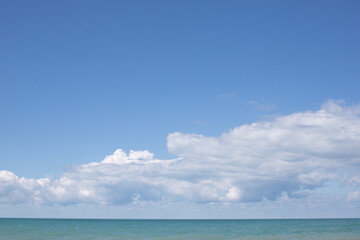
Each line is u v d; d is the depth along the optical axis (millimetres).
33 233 81938
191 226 146125
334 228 111375
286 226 135750
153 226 145750
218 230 106250
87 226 137500
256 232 92312
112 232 92250
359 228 110000
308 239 65875
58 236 74312
